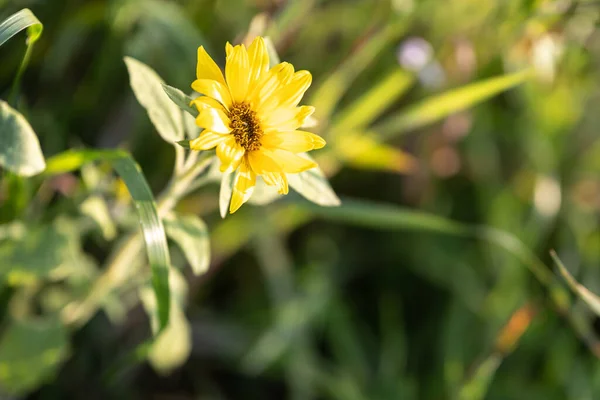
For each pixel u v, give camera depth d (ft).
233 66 1.33
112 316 1.70
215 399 2.04
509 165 2.47
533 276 2.27
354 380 2.06
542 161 2.35
